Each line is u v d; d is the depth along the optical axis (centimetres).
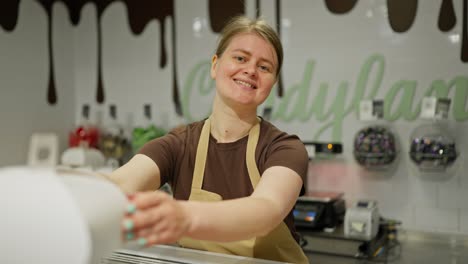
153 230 54
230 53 102
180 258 88
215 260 87
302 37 286
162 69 338
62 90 362
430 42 253
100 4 360
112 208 51
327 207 239
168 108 338
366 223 218
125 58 353
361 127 271
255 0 300
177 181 113
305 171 92
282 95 293
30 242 44
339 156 277
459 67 246
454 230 250
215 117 110
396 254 228
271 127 109
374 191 269
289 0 290
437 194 254
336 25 276
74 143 345
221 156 108
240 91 101
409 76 258
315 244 229
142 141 315
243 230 67
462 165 247
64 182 50
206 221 61
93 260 49
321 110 280
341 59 275
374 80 267
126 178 97
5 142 314
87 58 369
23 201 44
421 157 235
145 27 344
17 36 322
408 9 257
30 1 332
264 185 84
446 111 241
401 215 263
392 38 262
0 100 311
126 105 354
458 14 246
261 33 101
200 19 322
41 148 224
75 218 44
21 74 326
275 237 106
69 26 368
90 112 369
